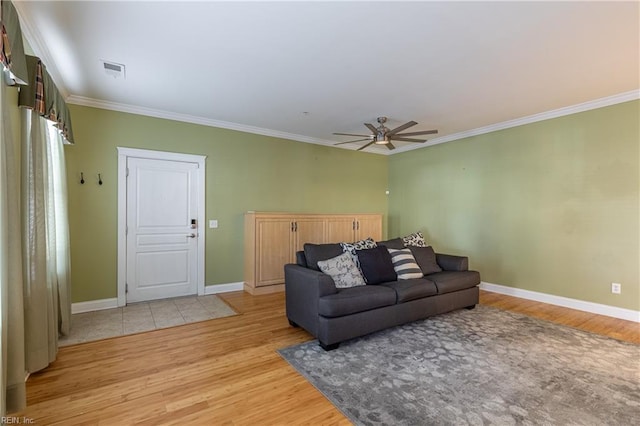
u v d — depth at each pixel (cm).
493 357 255
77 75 304
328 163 578
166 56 268
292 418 181
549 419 178
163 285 423
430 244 568
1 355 155
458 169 522
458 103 377
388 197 659
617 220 354
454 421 177
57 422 176
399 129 376
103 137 379
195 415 183
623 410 186
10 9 160
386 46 250
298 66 285
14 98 195
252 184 491
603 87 329
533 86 327
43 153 234
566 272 394
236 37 238
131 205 399
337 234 520
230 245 471
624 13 206
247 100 371
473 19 214
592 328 320
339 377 225
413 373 230
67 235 303
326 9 204
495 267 468
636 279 341
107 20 217
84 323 329
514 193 445
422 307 327
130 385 214
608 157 360
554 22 217
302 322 299
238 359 253
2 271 162
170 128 423
